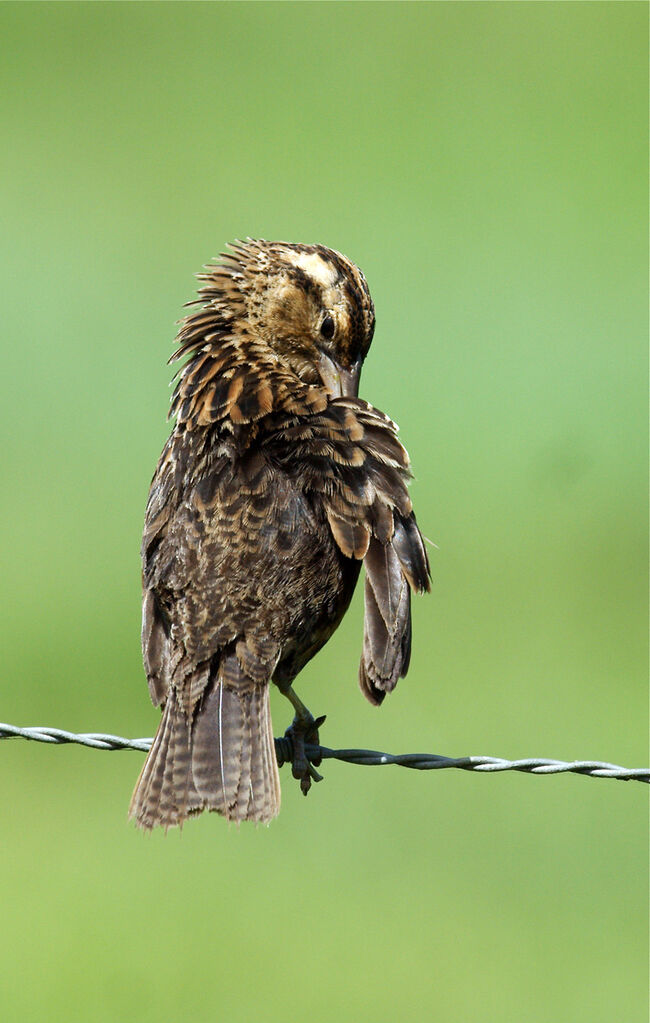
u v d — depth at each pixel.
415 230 24.81
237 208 25.38
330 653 15.53
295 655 8.11
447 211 25.48
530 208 25.75
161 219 24.44
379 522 7.98
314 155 27.28
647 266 23.89
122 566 17.17
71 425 19.31
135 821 7.70
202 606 7.95
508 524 18.12
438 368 21.27
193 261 23.16
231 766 7.72
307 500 8.05
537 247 24.42
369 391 20.77
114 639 16.19
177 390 8.95
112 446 19.03
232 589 7.94
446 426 20.00
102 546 17.45
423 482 18.89
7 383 20.00
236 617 7.92
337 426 8.18
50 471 18.55
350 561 8.13
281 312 9.42
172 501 8.23
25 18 32.28
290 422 8.19
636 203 25.70
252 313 9.38
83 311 21.58
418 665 15.65
